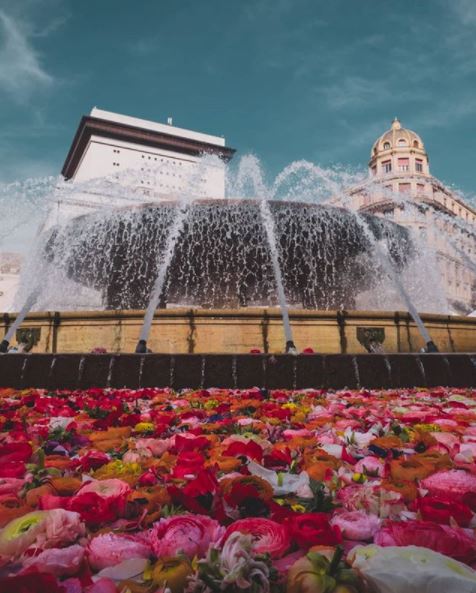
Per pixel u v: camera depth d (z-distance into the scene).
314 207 7.77
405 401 3.01
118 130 49.09
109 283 9.09
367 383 3.95
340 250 8.55
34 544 0.84
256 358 3.83
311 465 1.33
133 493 1.06
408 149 46.75
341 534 0.89
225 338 6.54
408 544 0.82
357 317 6.73
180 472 1.26
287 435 1.91
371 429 1.98
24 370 3.86
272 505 0.99
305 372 3.86
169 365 3.79
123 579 0.78
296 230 7.92
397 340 6.79
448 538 0.81
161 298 8.69
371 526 0.92
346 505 1.09
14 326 5.86
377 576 0.67
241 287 8.66
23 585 0.65
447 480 1.13
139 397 3.19
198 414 2.42
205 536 0.85
